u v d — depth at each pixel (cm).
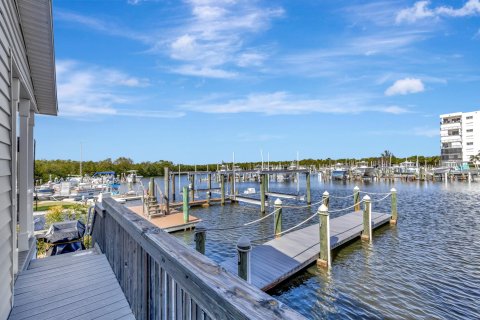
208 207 2011
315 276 720
